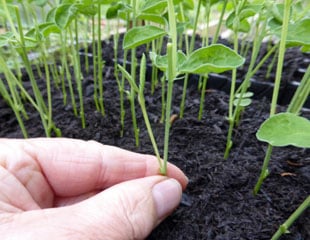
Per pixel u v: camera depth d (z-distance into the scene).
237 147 0.14
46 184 0.12
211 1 0.15
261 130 0.07
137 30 0.09
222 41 0.28
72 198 0.13
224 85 0.20
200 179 0.13
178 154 0.14
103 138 0.16
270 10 0.11
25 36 0.13
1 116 0.18
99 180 0.12
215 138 0.15
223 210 0.11
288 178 0.12
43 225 0.08
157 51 0.22
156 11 0.13
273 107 0.09
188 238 0.10
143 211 0.09
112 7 0.14
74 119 0.17
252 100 0.19
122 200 0.09
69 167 0.12
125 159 0.12
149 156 0.13
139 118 0.17
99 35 0.16
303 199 0.11
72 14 0.13
